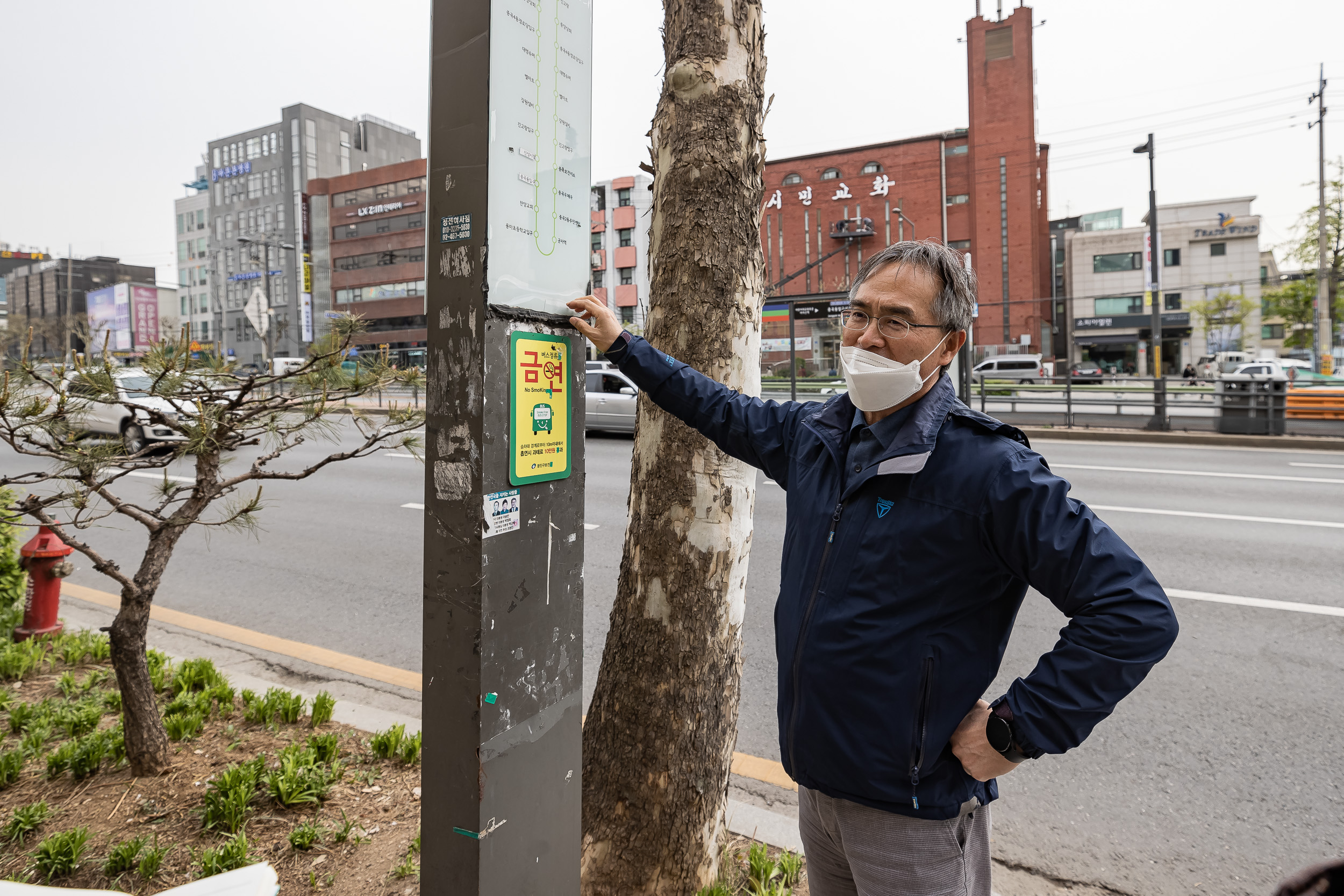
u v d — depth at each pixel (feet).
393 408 9.11
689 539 6.69
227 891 4.68
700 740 6.89
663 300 6.86
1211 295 149.18
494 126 4.35
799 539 4.89
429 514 4.65
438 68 4.50
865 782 4.33
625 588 7.13
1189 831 9.10
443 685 4.65
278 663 14.05
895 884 4.36
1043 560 3.99
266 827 8.38
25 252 359.46
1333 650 14.17
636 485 7.04
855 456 4.70
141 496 30.12
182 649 14.70
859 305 4.76
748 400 5.74
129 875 7.62
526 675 4.89
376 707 12.12
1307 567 19.39
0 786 9.16
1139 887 8.14
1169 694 12.57
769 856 8.23
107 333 8.30
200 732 10.56
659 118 6.97
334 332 8.63
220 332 258.78
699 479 6.64
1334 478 31.14
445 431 4.55
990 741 4.01
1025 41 131.44
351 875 7.63
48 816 8.52
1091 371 138.92
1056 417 50.19
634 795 6.91
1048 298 143.84
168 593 18.80
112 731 10.20
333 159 249.34
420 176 201.16
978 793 4.52
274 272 224.74
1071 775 10.34
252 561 21.72
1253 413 42.91
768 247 149.38
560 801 5.34
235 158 249.96
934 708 4.26
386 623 16.62
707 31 6.65
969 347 45.62
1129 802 9.70
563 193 5.09
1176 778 10.20
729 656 7.04
